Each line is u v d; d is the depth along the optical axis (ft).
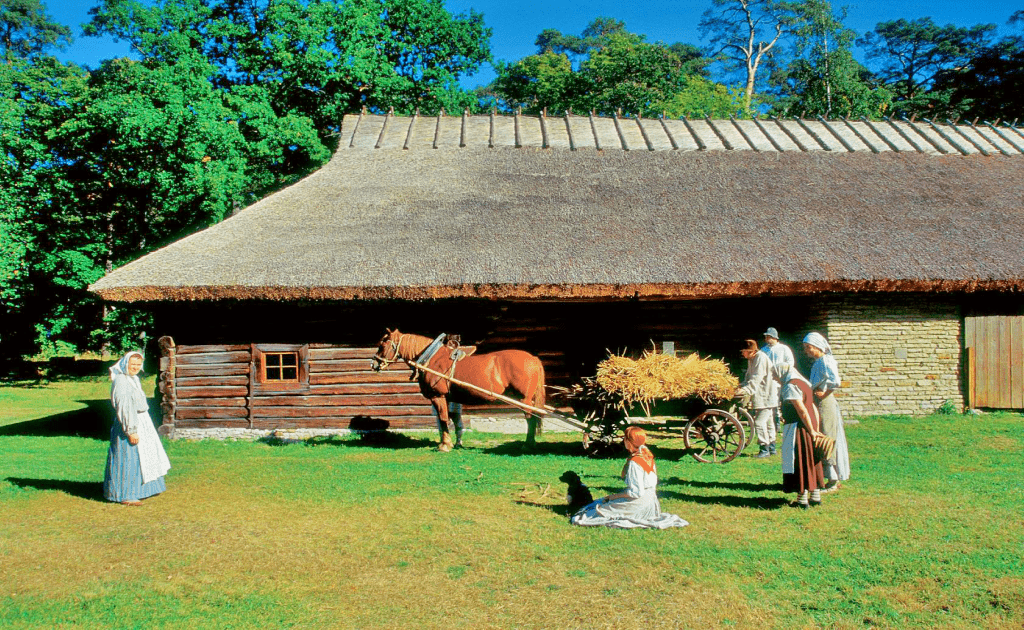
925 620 17.04
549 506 26.35
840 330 46.47
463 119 64.54
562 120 64.85
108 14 86.84
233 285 39.34
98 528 24.38
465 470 32.58
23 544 22.84
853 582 19.17
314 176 53.26
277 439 43.45
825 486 28.17
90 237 86.43
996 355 48.03
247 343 44.96
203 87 80.53
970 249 44.50
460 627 16.85
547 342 47.65
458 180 52.37
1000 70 148.87
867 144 60.80
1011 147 61.87
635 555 21.02
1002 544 21.83
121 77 82.02
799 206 49.21
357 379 45.09
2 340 91.76
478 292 39.73
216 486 29.96
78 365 97.35
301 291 39.55
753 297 49.26
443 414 37.91
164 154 79.05
